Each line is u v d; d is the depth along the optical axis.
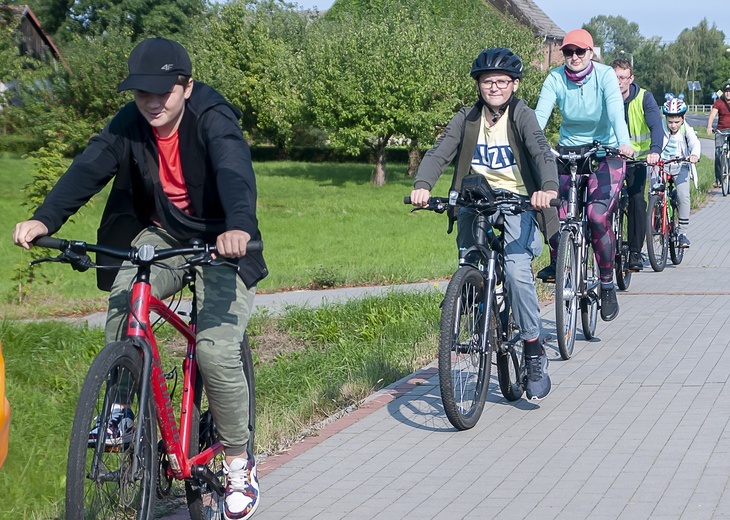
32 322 16.67
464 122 11.32
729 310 17.34
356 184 75.62
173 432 7.27
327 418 11.70
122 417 6.73
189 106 7.32
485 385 11.25
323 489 9.19
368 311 18.95
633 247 19.66
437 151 11.27
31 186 22.30
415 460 9.95
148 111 7.17
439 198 11.03
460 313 10.73
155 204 7.57
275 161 101.31
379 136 70.25
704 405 11.41
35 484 9.55
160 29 114.25
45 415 11.96
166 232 7.81
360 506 8.70
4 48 40.34
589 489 8.84
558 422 11.06
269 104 92.75
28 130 46.16
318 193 68.25
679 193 23.42
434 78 67.38
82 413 6.23
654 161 18.52
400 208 56.78
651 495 8.59
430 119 66.81
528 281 11.41
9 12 38.38
